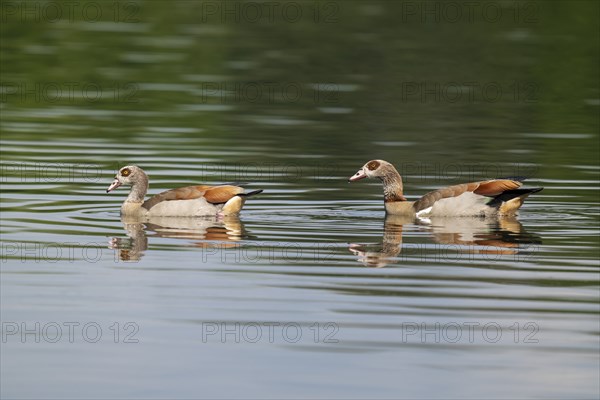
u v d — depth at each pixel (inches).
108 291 596.7
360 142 1122.7
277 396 465.1
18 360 504.1
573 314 557.3
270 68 1627.7
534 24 2106.3
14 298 583.2
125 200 808.9
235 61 1680.6
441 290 597.6
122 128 1172.5
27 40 1793.8
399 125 1234.0
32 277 622.5
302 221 782.5
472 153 1068.5
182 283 611.5
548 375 486.9
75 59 1643.7
